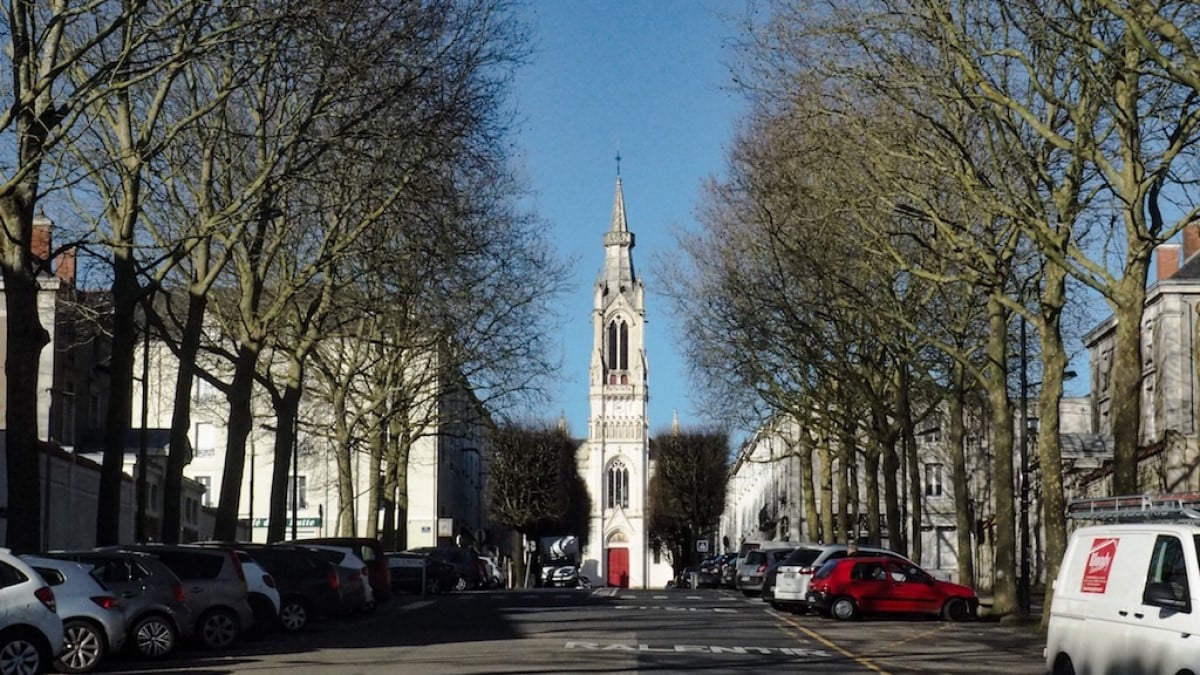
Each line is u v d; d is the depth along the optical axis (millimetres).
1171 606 14352
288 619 33594
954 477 45906
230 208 31516
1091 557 16797
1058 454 33469
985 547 87188
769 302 45250
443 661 24328
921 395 55969
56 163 29484
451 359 55656
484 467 144250
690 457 149000
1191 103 25953
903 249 40781
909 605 41281
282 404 43219
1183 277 64375
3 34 26438
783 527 111188
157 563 25250
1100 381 78500
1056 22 24312
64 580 22594
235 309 48062
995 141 33406
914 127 31031
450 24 32938
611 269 186625
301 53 30344
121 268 31703
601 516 181000
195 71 34375
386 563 48156
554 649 27344
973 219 37125
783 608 46219
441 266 41969
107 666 23594
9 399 26266
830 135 32406
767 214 39719
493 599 57750
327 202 38875
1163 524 14945
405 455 65188
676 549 156625
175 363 74625
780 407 56969
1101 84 25703
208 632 27156
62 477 51812
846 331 46438
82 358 65688
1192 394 63250
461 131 33219
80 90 25594
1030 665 25344
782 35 30844
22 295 26469
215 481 85750
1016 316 48062
